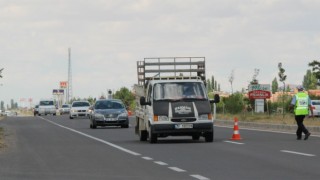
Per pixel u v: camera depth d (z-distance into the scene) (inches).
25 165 816.9
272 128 1857.8
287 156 895.7
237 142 1213.1
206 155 932.0
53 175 698.8
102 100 2070.6
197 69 1787.6
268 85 2370.8
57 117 3622.0
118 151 1039.0
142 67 1721.2
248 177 654.5
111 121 1983.3
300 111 1261.1
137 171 729.0
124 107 2048.5
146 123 1264.8
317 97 3511.3
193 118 1218.6
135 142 1280.8
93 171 735.7
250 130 1728.6
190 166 775.7
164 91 1246.3
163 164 807.1
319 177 648.4
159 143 1232.2
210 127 1222.9
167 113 1217.4
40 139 1418.6
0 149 1113.4
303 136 1411.2
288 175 668.1
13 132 1766.7
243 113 2721.5
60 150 1079.0
